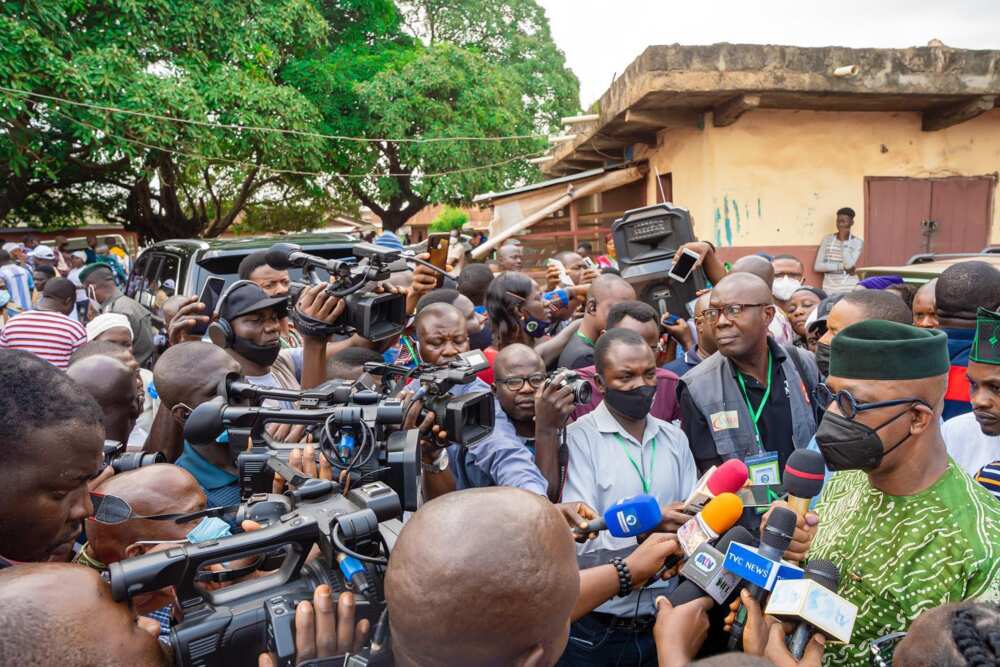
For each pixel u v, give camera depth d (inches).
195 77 499.5
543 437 99.6
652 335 135.3
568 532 44.5
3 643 36.9
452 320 116.6
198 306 128.0
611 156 435.5
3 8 430.9
